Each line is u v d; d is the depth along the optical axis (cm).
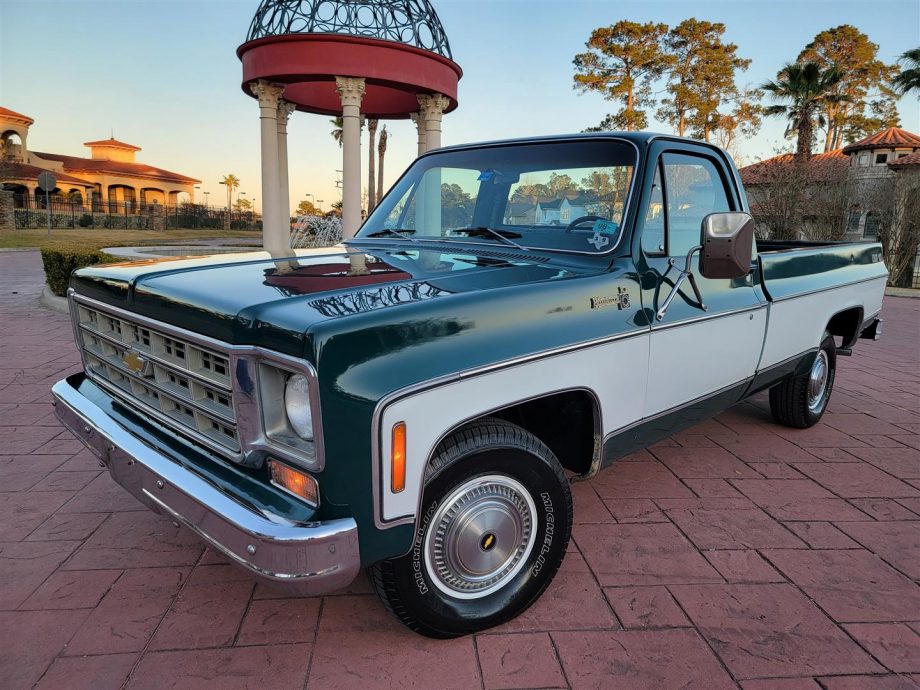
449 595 232
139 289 235
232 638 238
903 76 2983
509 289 227
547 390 230
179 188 7081
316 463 179
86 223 4522
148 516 328
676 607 261
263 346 187
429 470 207
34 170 5156
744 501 359
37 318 905
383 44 1262
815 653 236
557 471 245
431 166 366
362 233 367
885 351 830
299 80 1341
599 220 287
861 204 2362
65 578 274
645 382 279
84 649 230
